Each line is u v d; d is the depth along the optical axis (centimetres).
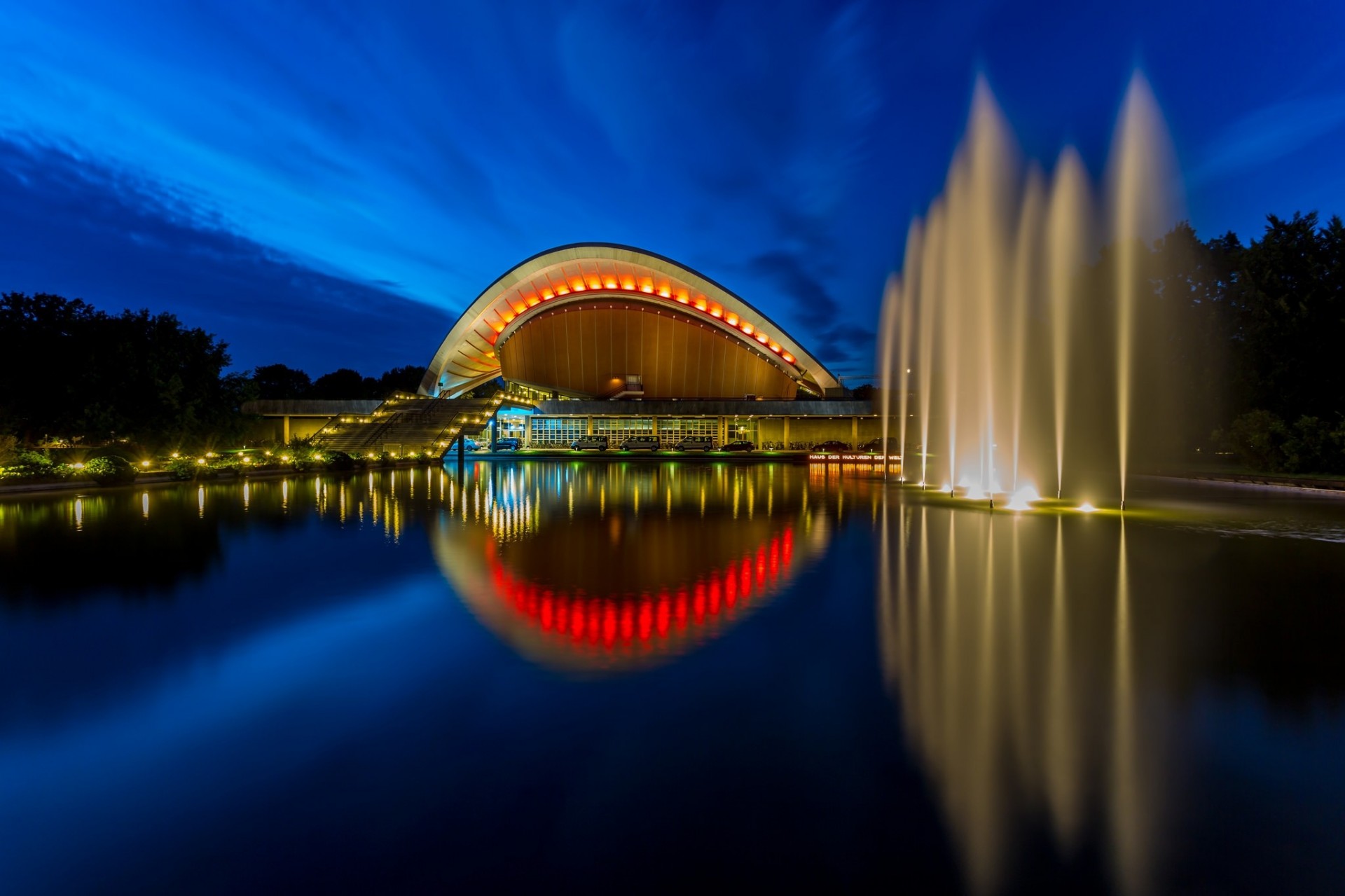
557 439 4944
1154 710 430
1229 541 1083
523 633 584
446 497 1806
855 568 860
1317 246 2617
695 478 2502
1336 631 591
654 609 664
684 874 273
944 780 345
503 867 277
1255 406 2744
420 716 418
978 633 585
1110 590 743
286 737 391
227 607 670
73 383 2478
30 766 360
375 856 285
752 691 457
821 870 277
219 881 270
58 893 263
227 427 3006
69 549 1007
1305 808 322
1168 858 285
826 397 5484
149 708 432
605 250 5256
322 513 1445
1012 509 1532
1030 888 267
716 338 5797
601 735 393
